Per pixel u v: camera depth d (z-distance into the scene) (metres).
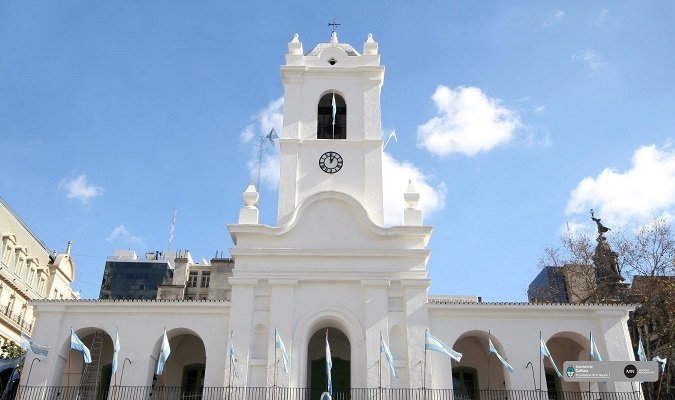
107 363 29.72
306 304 27.45
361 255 28.22
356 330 26.97
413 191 30.89
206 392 25.98
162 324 27.86
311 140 31.64
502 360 26.45
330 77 33.56
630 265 36.41
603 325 27.58
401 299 27.70
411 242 28.80
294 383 25.86
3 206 42.16
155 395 29.09
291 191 30.53
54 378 26.95
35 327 27.67
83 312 28.11
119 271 70.69
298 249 28.23
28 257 45.97
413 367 26.11
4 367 28.86
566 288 40.66
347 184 30.80
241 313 27.12
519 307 27.92
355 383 26.00
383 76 33.75
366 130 32.00
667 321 34.47
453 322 27.69
